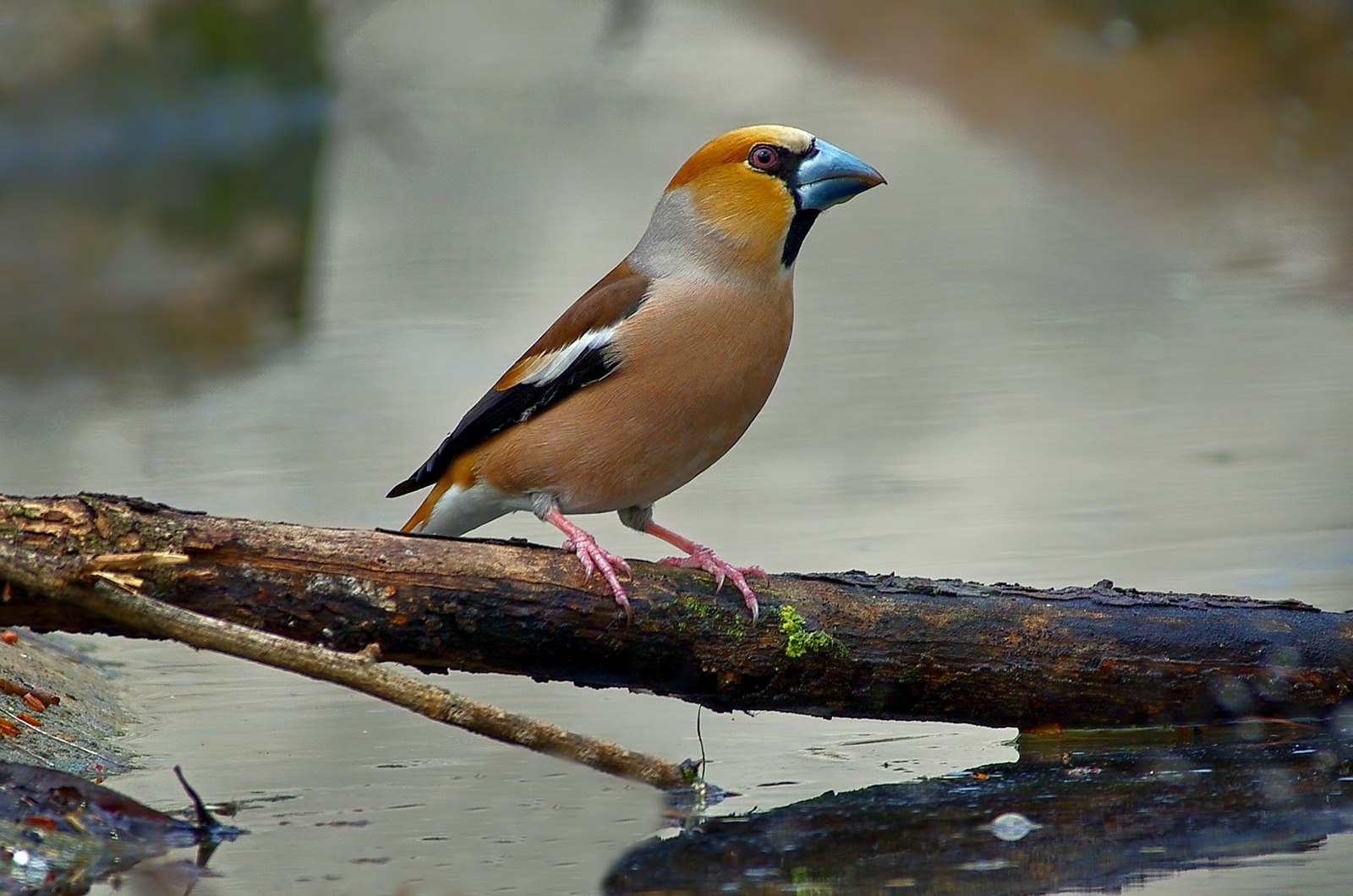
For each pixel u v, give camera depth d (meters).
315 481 13.95
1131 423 15.22
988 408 16.02
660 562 8.80
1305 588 10.57
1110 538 11.95
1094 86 33.66
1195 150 29.48
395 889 7.04
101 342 19.72
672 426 9.35
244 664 10.45
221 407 16.64
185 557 7.73
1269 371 16.91
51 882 7.12
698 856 7.40
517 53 51.88
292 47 36.47
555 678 8.64
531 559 8.45
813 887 7.05
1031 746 8.91
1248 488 13.09
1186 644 8.82
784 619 8.57
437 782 8.38
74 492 13.52
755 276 9.43
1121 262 22.84
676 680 8.66
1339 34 32.03
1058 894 6.89
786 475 14.12
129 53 34.62
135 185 30.84
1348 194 25.62
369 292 22.12
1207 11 34.38
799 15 49.59
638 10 50.47
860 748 8.94
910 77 38.88
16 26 33.47
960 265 23.41
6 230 26.59
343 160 34.72
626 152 33.94
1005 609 8.77
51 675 9.60
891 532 12.38
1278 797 7.99
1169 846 7.38
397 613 8.18
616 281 9.66
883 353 18.33
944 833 7.62
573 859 7.38
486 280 22.56
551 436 9.36
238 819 7.84
